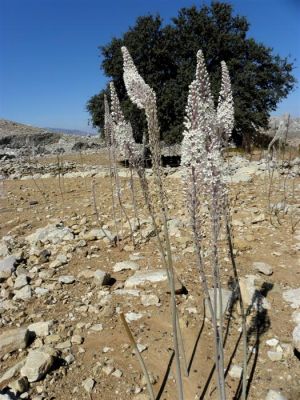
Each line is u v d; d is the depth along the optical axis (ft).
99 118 78.02
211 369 12.57
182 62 73.31
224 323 14.58
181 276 17.93
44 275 19.06
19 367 12.51
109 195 34.78
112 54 76.74
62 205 32.81
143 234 22.85
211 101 9.10
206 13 74.33
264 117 74.33
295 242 20.94
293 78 79.05
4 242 23.80
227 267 18.57
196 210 9.09
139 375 12.39
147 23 72.28
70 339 14.17
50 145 99.35
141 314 15.40
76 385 12.07
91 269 19.58
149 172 43.93
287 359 12.79
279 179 36.11
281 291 16.49
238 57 76.13
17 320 15.65
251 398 11.42
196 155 8.47
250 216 25.27
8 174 55.52
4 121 123.65
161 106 69.15
